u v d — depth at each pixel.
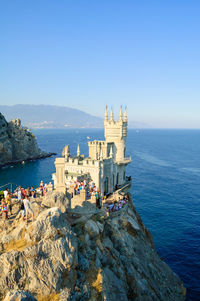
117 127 52.47
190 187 95.56
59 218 20.17
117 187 51.22
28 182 95.56
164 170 128.75
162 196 84.19
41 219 18.91
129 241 35.78
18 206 24.45
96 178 41.28
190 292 39.03
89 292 19.88
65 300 16.34
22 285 15.87
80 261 21.45
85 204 29.31
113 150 53.69
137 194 86.06
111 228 33.44
